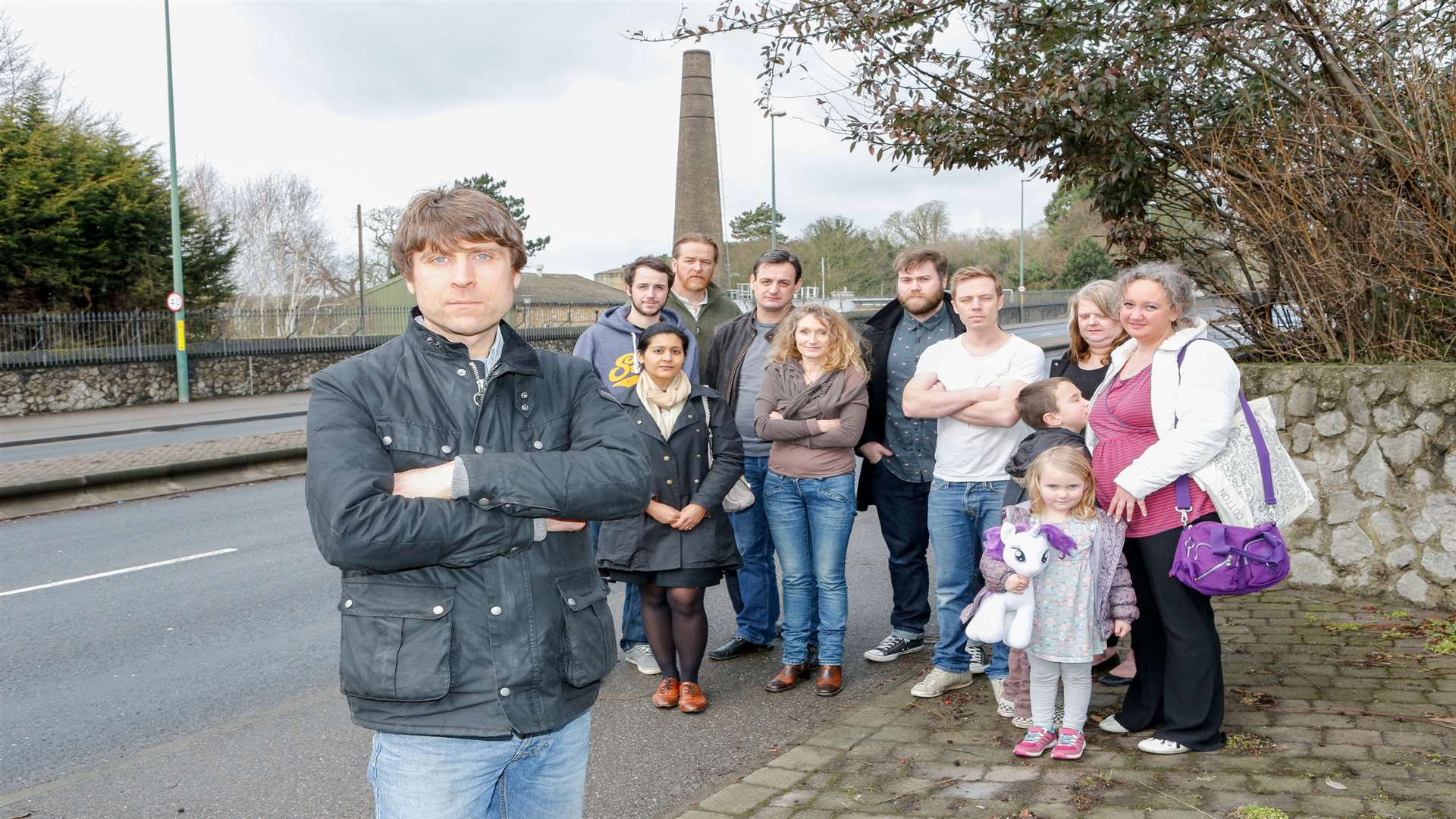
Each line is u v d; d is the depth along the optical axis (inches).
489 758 77.2
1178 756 137.9
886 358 199.5
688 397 180.1
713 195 807.7
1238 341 256.4
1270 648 180.2
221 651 222.5
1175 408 138.6
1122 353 151.2
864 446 200.7
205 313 970.7
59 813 146.6
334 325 1109.7
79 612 253.6
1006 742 150.4
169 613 252.5
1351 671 166.6
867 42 254.5
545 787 83.2
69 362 848.3
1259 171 237.3
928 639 217.8
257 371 988.6
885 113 265.9
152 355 903.7
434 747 76.1
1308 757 133.3
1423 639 181.6
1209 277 260.2
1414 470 204.1
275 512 388.2
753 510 206.7
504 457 76.1
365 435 76.4
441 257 79.2
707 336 232.8
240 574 290.8
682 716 177.6
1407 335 228.2
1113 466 145.6
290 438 549.0
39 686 201.8
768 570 210.5
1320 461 216.8
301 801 149.8
